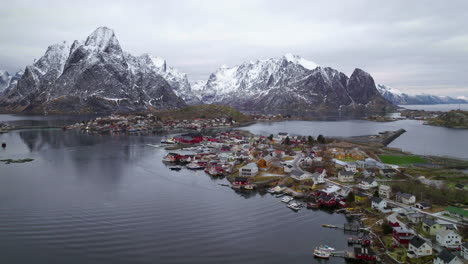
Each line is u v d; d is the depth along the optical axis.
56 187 117.81
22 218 88.69
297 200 105.88
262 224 86.25
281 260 68.25
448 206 91.56
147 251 71.25
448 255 62.75
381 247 73.00
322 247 72.19
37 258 68.25
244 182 121.31
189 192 114.00
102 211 94.19
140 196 108.50
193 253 70.69
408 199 97.12
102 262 66.81
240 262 67.31
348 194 103.56
